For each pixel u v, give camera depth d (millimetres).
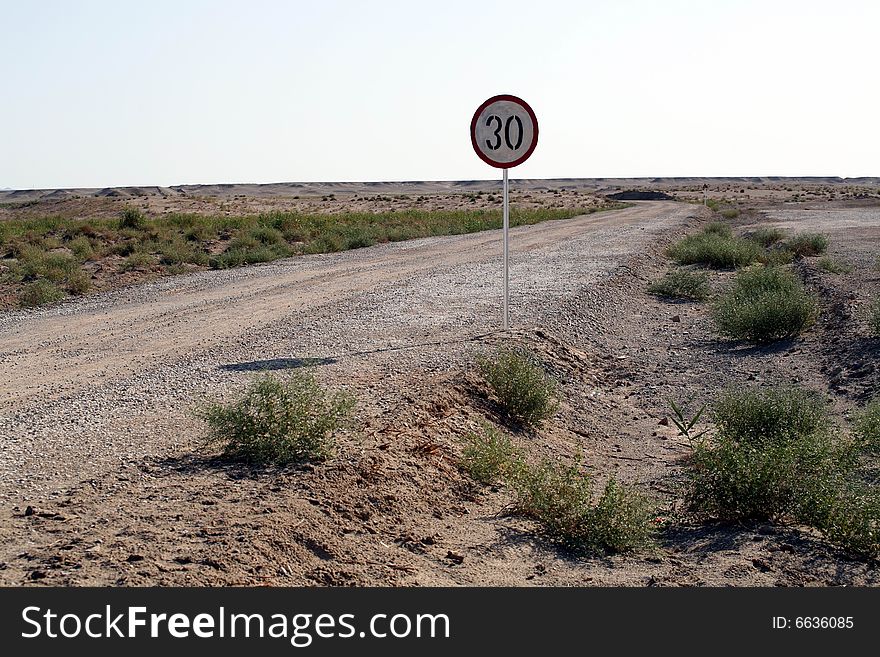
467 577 5598
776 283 18234
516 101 12711
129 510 5781
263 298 18172
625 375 12852
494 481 7621
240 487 6270
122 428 7941
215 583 4867
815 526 6770
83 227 34656
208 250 30781
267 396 7199
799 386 11984
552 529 6516
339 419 7703
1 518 5594
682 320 17359
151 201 83062
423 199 122938
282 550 5371
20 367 11352
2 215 80250
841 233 37531
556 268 23594
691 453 9055
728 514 7000
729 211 65000
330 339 12922
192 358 11547
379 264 25656
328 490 6340
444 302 17031
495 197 123812
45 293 19203
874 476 7992
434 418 8734
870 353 12719
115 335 13859
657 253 29547
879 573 6016
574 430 10055
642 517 6543
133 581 4773
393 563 5590
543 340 13242
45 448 7285
